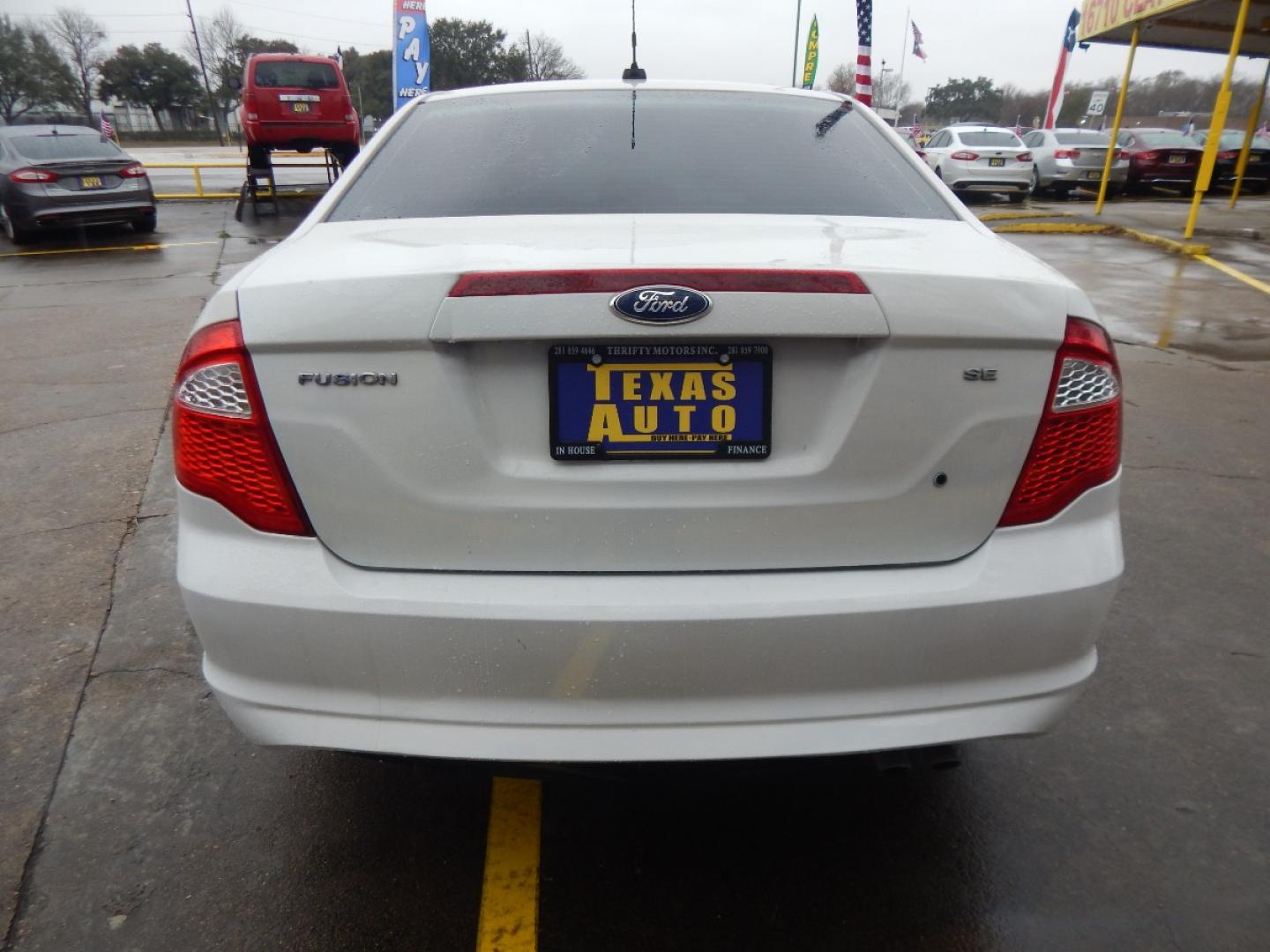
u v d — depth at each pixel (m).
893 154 2.51
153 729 2.57
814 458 1.66
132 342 7.00
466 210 2.17
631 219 2.06
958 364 1.65
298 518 1.67
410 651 1.65
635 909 1.99
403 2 15.55
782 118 2.58
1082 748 2.50
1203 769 2.42
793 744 1.69
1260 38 15.34
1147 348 6.68
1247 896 2.03
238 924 1.95
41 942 1.90
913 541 1.70
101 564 3.51
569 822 2.24
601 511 1.65
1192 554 3.56
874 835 2.20
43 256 11.82
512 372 1.63
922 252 1.82
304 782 2.37
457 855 2.14
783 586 1.66
